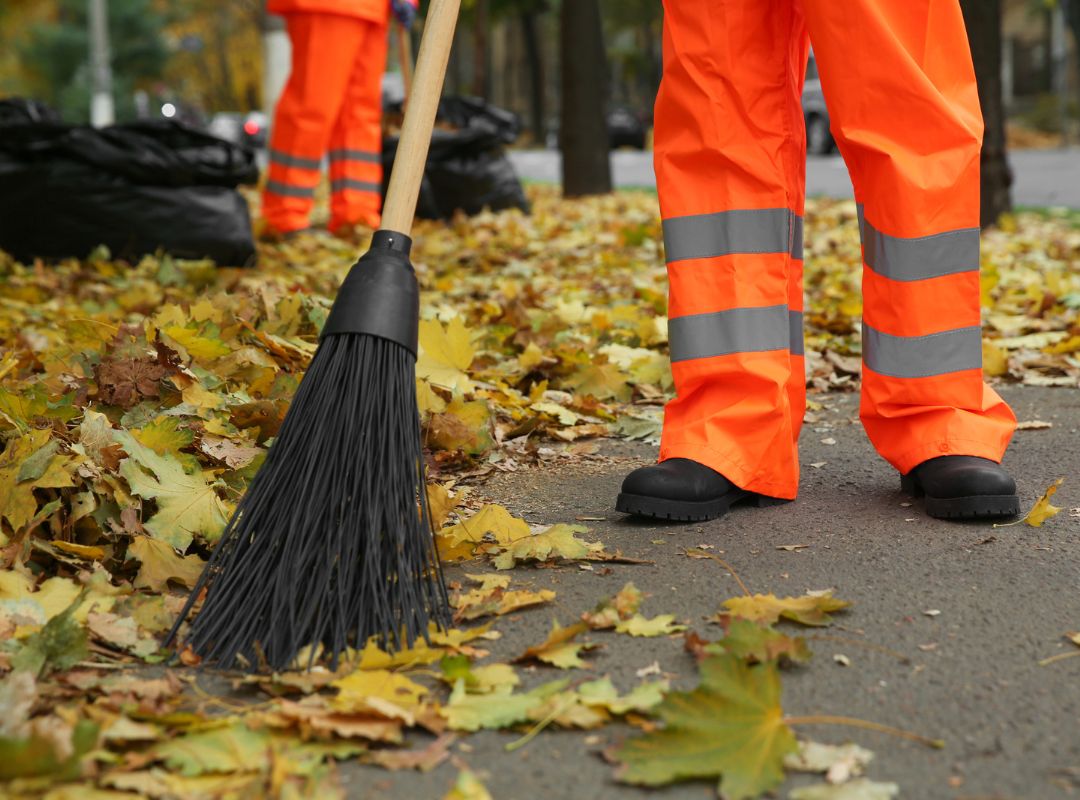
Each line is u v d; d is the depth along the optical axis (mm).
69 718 1431
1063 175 16078
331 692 1564
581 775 1371
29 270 5512
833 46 2189
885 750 1407
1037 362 3844
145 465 2115
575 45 11656
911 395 2311
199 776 1341
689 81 2295
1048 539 2133
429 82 1910
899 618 1796
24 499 1978
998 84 8016
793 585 1947
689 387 2371
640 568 2055
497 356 3773
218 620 1692
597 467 2812
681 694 1421
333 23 6355
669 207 2352
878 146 2203
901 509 2352
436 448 2828
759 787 1311
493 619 1827
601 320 4305
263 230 6691
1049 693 1543
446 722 1471
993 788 1320
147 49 48469
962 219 2232
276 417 2619
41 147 5633
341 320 1797
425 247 6750
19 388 2695
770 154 2303
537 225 8094
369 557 1697
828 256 6609
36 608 1749
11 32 48312
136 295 4629
